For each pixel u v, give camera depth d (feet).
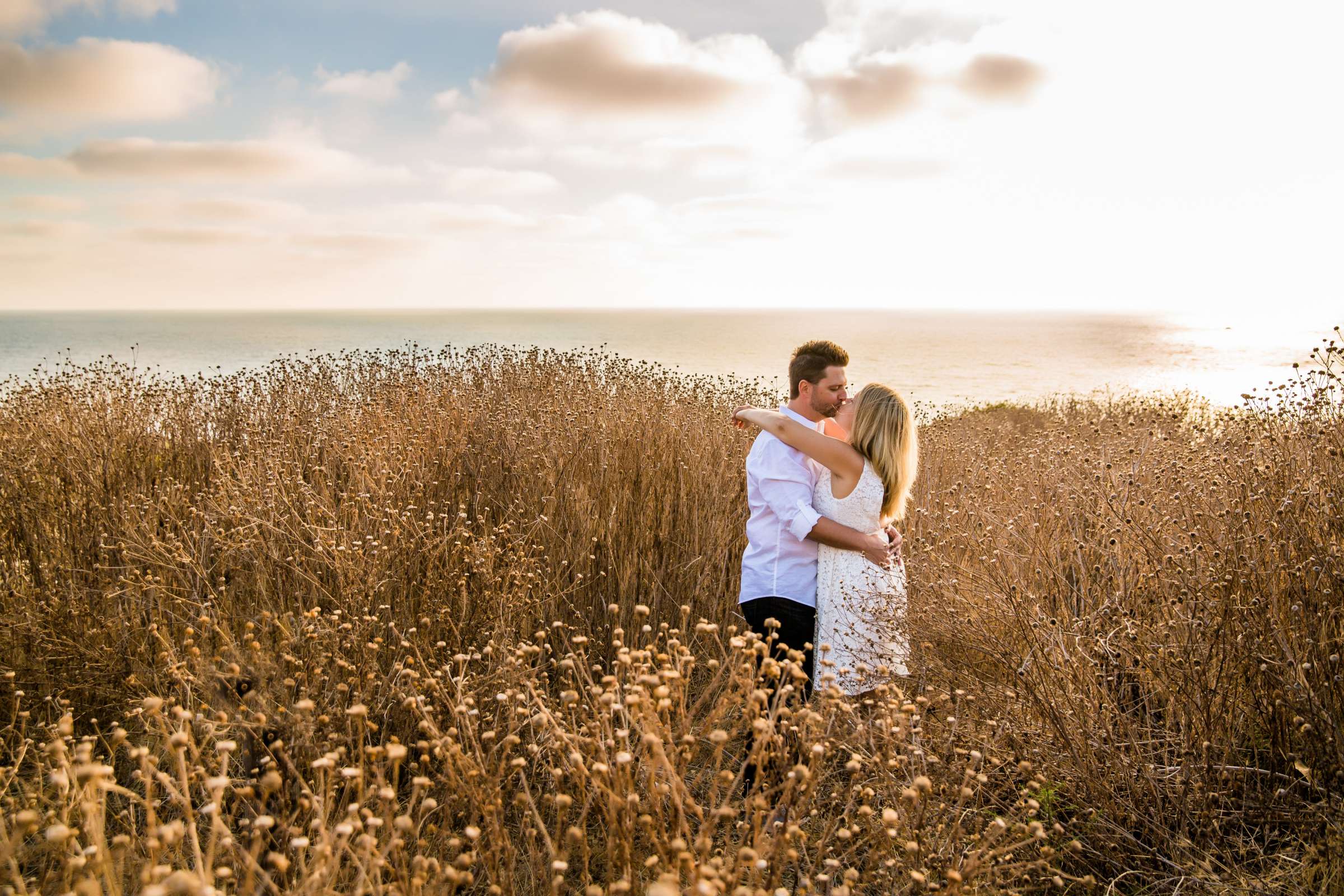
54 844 6.66
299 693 9.23
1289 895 8.02
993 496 15.47
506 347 30.45
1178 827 9.04
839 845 8.30
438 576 12.60
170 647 9.88
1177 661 9.83
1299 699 8.90
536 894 7.73
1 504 15.51
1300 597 9.46
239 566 12.81
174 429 20.98
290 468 16.69
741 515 17.20
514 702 8.97
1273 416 14.43
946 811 8.76
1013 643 11.25
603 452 18.01
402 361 28.76
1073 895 8.66
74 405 20.63
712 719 7.41
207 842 7.84
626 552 15.97
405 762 9.91
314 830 7.12
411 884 5.87
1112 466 15.21
